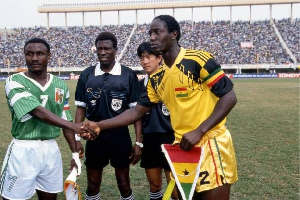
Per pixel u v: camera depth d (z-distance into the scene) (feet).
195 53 10.57
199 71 10.46
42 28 226.38
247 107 56.13
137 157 15.61
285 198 17.58
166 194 11.18
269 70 183.11
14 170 12.48
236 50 188.65
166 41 10.56
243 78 167.73
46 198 13.41
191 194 10.40
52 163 13.10
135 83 15.71
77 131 12.27
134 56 187.11
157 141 15.57
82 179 21.47
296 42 190.08
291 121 41.73
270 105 58.65
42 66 12.72
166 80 10.99
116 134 15.19
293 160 24.39
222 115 10.26
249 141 30.76
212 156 10.76
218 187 10.72
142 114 12.60
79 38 211.41
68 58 189.26
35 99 12.25
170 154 10.91
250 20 219.41
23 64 179.93
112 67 15.39
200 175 10.66
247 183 19.75
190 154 10.72
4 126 40.37
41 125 12.73
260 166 23.03
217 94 10.41
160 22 10.55
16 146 12.60
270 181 20.06
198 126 10.38
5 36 216.33
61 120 12.27
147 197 18.25
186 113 10.84
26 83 12.64
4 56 188.44
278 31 203.31
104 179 21.35
